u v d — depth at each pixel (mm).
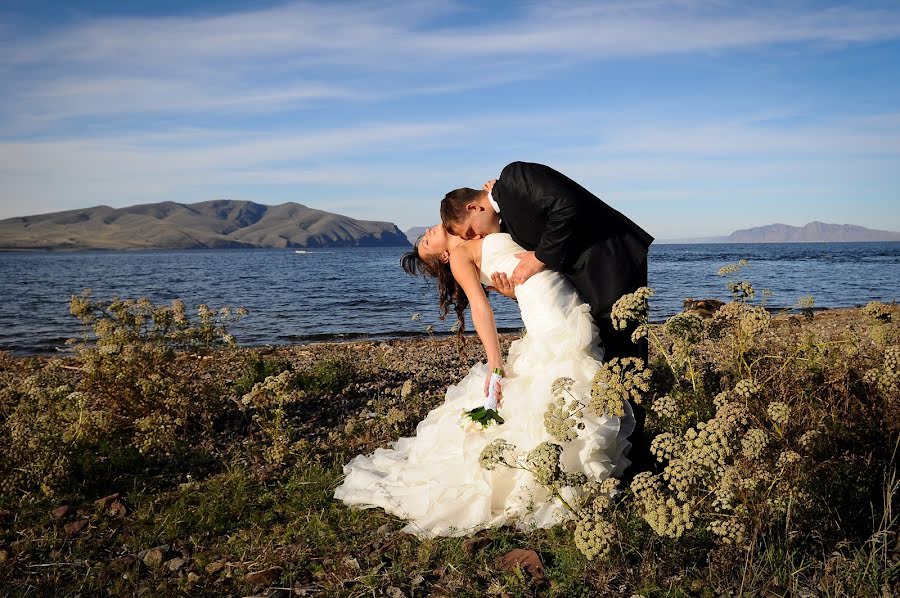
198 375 7750
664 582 3082
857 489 3502
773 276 45406
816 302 26297
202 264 99438
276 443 5277
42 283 47125
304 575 3473
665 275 48281
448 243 4484
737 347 3922
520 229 4129
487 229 4395
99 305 6590
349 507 4352
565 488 3727
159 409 5844
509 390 4098
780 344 4398
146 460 5242
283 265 92125
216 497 4473
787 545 3113
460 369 9188
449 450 4316
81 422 5230
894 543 3203
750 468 3270
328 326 20281
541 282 4121
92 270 74625
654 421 4586
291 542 3846
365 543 3783
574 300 4129
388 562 3549
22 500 4586
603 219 4070
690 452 2938
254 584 3365
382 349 12539
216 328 7273
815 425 3701
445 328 19031
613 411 3207
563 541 3545
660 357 6023
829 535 3287
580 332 3961
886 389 3551
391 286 42125
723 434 2873
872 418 3822
